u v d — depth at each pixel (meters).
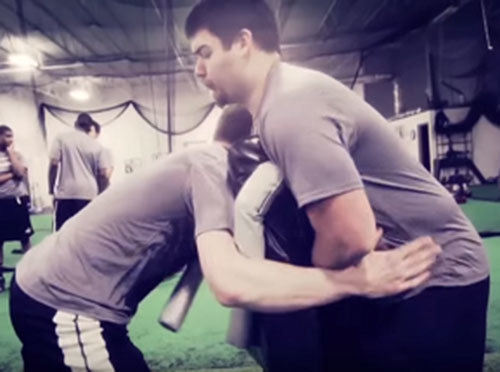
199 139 12.70
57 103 12.52
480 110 9.63
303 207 0.68
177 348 2.16
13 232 3.47
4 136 3.41
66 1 6.54
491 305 2.41
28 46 8.78
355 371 0.85
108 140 12.79
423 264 0.74
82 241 0.86
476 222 5.21
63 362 0.85
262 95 0.78
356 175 0.68
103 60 9.58
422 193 0.83
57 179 3.42
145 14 7.14
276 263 0.72
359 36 8.77
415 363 0.85
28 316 0.86
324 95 0.71
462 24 9.19
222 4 0.78
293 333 0.83
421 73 10.54
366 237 0.68
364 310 0.84
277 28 0.83
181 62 9.52
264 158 0.74
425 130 10.09
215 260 0.72
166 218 0.84
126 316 0.90
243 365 1.92
